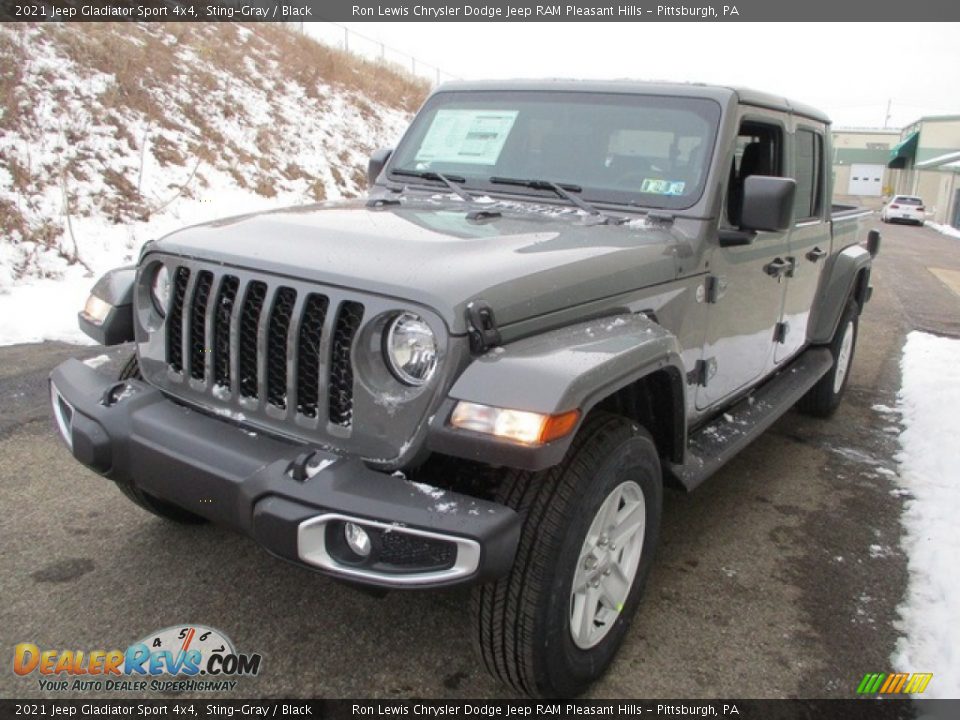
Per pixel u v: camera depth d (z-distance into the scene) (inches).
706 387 134.6
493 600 87.3
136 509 139.3
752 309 148.2
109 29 551.5
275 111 598.9
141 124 458.9
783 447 195.6
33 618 108.3
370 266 88.4
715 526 149.3
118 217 374.3
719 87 133.3
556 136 138.2
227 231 105.5
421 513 78.7
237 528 87.4
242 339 95.2
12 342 234.5
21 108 397.7
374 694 98.4
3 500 139.9
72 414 101.9
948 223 1453.0
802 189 170.7
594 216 123.5
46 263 315.6
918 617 120.7
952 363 280.1
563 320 94.1
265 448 89.7
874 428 214.1
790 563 136.2
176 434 93.7
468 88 153.6
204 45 631.2
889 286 522.3
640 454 98.2
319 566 81.5
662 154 129.2
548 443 76.2
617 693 101.3
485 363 81.7
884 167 2674.7
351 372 87.0
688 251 119.8
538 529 85.8
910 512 158.9
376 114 732.7
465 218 115.1
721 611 120.5
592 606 97.7
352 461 84.8
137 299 108.4
